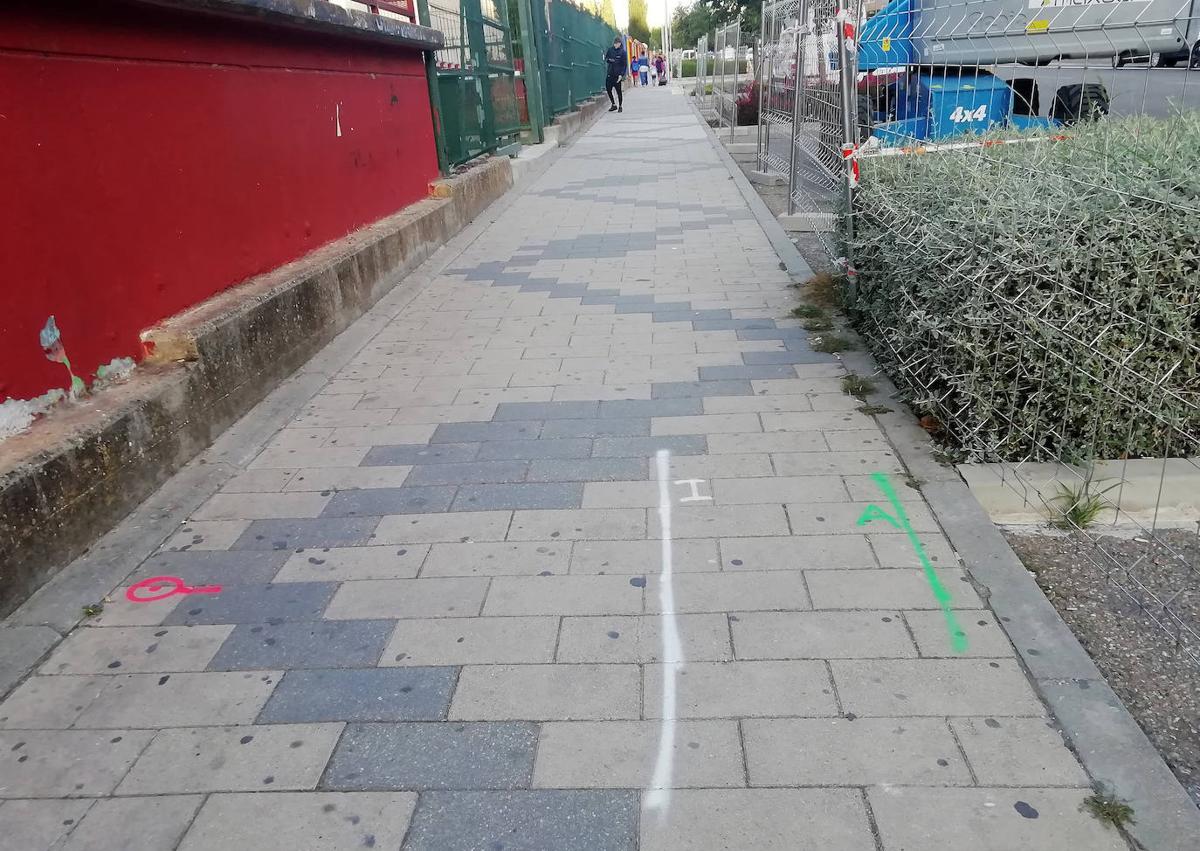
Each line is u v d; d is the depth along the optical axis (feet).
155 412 13.39
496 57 44.42
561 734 8.55
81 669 9.81
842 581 10.64
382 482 13.69
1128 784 7.68
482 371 18.21
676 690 9.04
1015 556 11.05
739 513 12.23
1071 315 12.65
